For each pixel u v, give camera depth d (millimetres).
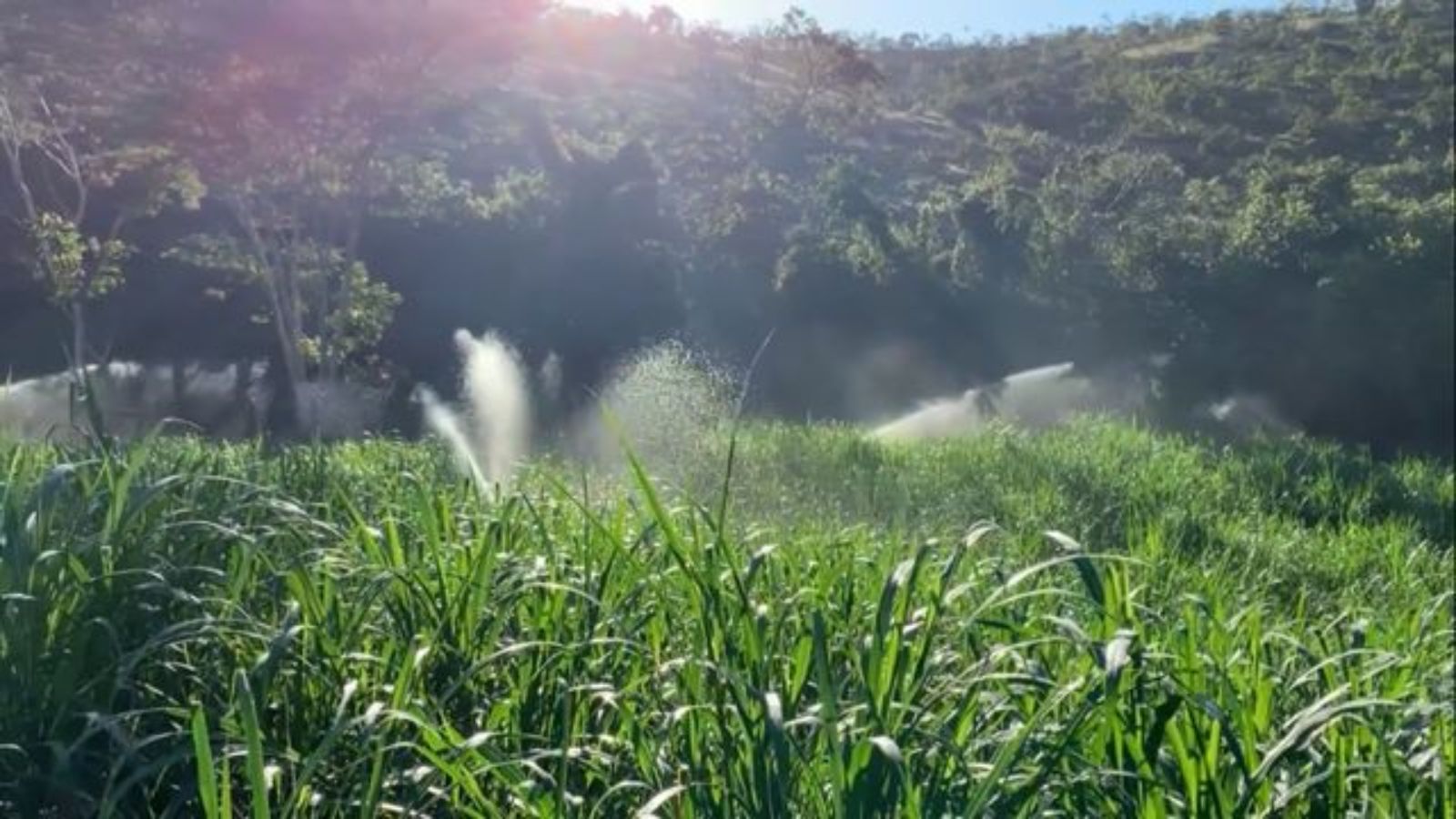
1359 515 14250
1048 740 3244
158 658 3816
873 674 3109
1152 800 3061
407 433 22875
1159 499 13023
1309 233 33188
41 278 26328
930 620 3439
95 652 3682
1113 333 33188
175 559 4191
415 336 31438
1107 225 35344
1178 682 3225
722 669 3158
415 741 3449
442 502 5027
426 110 29438
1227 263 32938
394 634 3926
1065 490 12703
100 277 26375
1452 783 3273
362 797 3205
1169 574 7207
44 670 3561
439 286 31844
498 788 3402
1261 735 3609
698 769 3275
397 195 31984
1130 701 3291
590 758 3453
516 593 3975
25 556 3711
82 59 27453
